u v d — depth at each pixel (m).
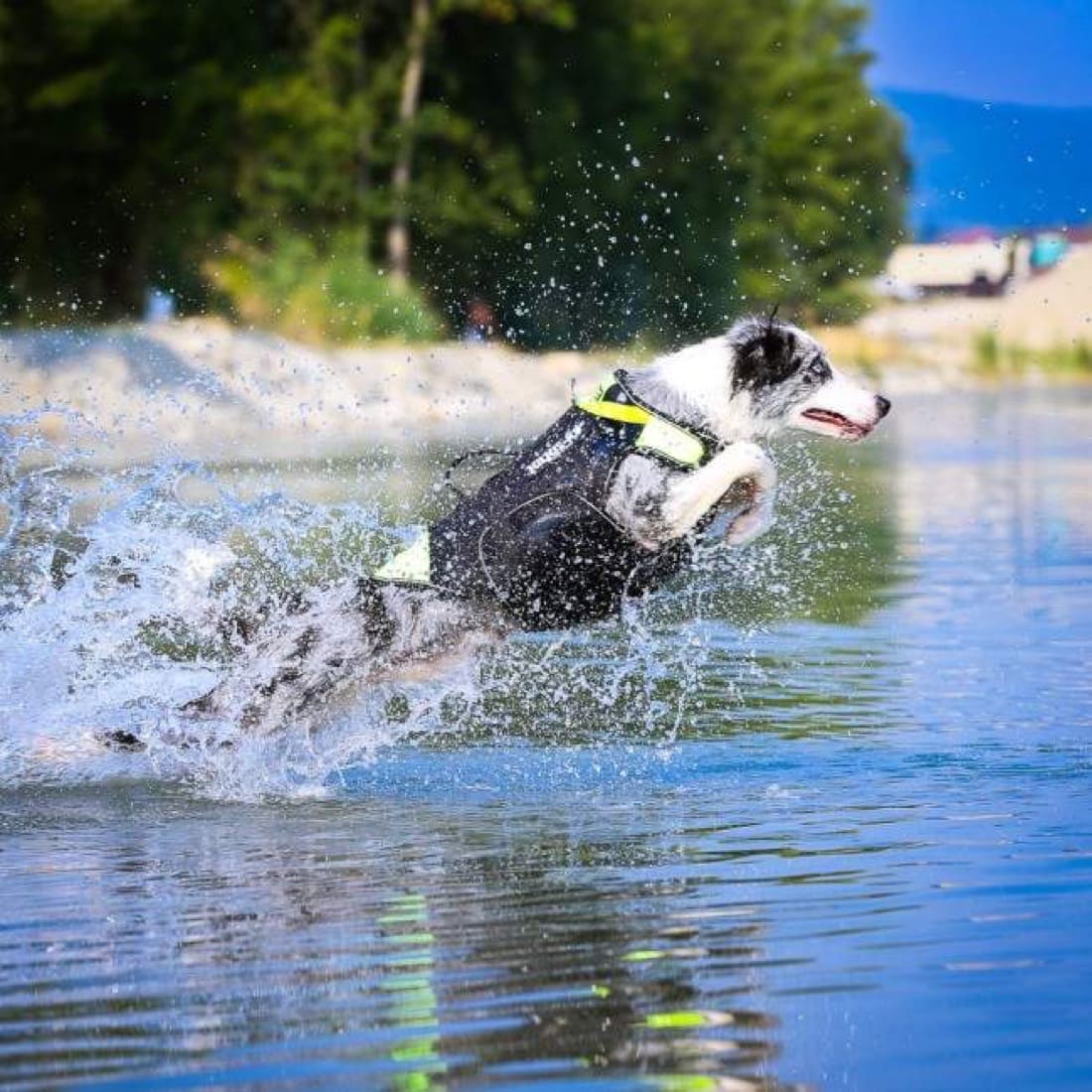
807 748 6.34
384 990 3.84
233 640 6.44
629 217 35.59
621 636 8.79
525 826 5.36
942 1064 3.37
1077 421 23.52
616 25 35.75
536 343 33.31
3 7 26.52
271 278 30.02
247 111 31.06
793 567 10.99
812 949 4.03
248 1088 3.34
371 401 23.55
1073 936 4.05
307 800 5.84
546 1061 3.43
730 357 6.25
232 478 14.95
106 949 4.18
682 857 4.89
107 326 24.55
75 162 28.72
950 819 5.21
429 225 34.53
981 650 8.15
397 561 6.32
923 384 31.17
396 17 35.59
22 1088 3.37
